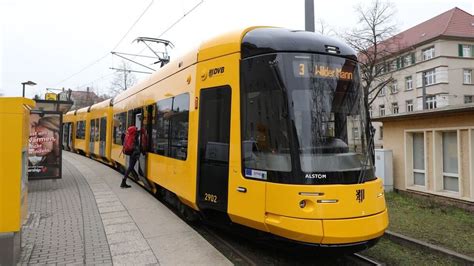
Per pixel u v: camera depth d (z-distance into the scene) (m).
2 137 4.51
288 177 4.86
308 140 4.98
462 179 9.73
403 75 49.09
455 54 45.03
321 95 5.21
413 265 5.70
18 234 4.87
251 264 5.43
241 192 5.35
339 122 5.27
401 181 11.92
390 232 7.04
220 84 5.88
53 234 6.06
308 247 4.79
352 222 4.82
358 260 5.72
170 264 4.75
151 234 6.04
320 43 5.41
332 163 4.99
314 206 4.73
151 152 9.13
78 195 9.41
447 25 45.59
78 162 18.61
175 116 7.42
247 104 5.43
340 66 5.45
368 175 5.25
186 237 5.86
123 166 13.02
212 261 4.85
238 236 6.71
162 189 8.92
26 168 5.27
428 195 10.75
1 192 4.51
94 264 4.77
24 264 4.76
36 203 8.43
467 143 9.59
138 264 4.76
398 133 12.12
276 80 5.15
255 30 5.68
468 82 45.41
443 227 7.68
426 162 10.91
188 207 7.27
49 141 10.43
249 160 5.30
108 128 16.72
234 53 5.69
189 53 6.98
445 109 9.73
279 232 4.90
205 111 6.17
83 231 6.23
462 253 6.12
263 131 5.20
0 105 4.52
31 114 10.30
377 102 53.09
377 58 34.22
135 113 11.40
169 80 8.01
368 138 5.56
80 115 25.64
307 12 9.66
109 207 8.02
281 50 5.23
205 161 6.07
